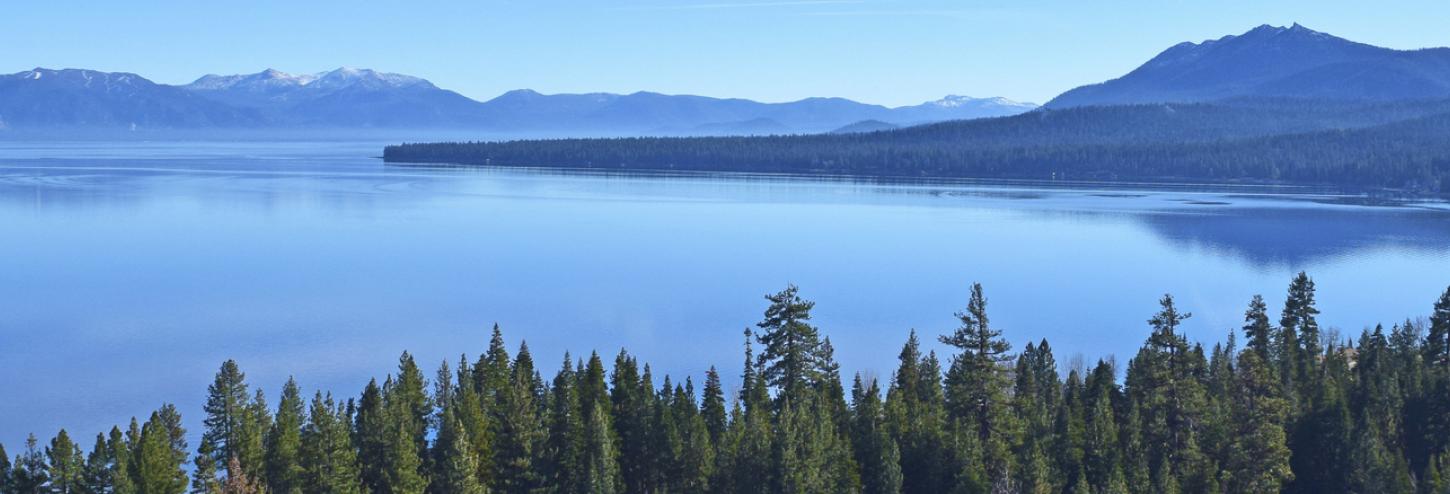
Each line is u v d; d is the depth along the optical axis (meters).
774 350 95.06
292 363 183.75
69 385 166.50
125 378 171.12
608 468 82.56
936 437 86.62
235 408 81.81
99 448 76.88
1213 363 102.44
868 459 86.31
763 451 81.44
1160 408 91.62
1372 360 113.00
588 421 87.12
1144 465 85.69
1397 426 99.69
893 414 90.44
